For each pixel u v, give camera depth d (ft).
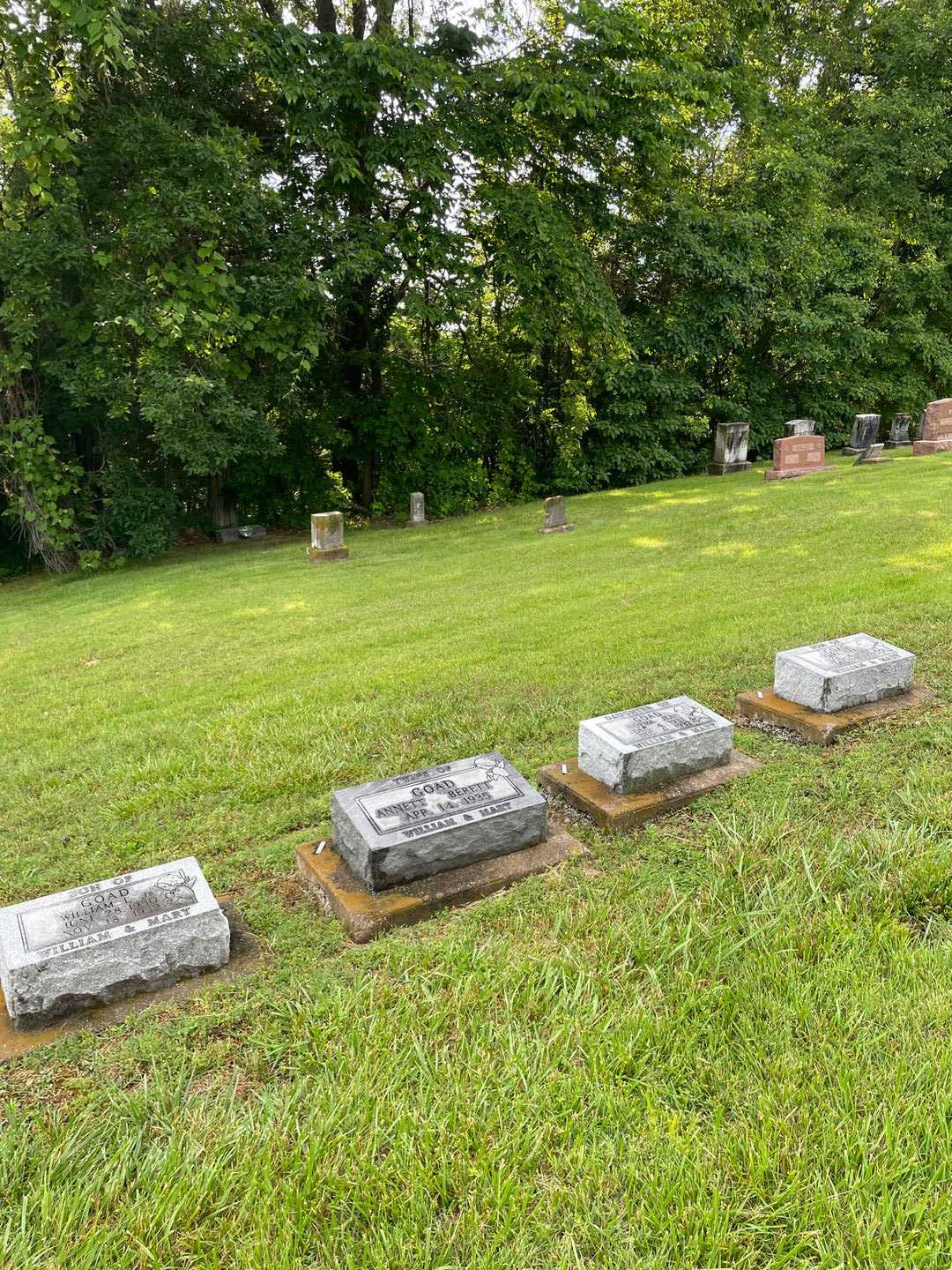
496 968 9.73
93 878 12.96
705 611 24.14
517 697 18.74
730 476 62.80
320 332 49.65
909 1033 8.21
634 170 57.41
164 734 18.98
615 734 13.60
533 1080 8.09
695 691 17.87
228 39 44.73
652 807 12.94
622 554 36.17
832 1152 7.07
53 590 45.73
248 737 18.07
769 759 14.47
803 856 11.12
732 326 64.80
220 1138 7.68
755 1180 6.87
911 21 72.49
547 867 11.94
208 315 42.75
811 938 9.73
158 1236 6.81
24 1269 6.57
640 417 66.69
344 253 47.85
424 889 11.32
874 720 15.30
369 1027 8.89
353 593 34.47
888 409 82.79
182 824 14.53
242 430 47.80
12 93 41.52
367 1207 6.94
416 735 17.39
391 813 11.75
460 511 62.44
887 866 10.84
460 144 49.67
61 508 50.85
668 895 10.91
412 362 63.31
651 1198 6.81
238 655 25.70
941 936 9.71
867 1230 6.37
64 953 9.50
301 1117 8.00
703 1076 8.02
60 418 49.90
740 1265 6.29
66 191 42.27
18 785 17.08
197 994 9.89
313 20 55.77
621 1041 8.39
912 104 73.77
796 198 65.51
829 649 16.40
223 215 43.98
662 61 49.60
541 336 56.08
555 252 51.06
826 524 35.42
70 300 46.44
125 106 44.68
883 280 75.92
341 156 46.01
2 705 22.98
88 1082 8.64
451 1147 7.40
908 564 26.68
